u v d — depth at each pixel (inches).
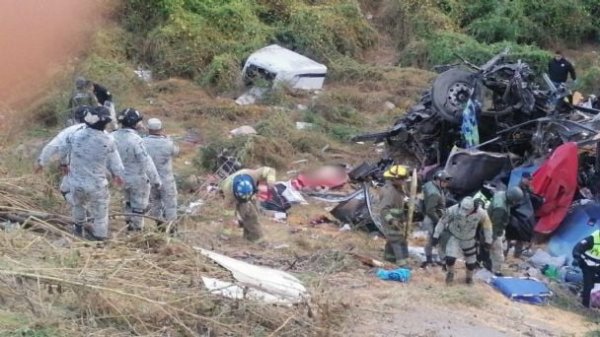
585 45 1016.2
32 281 325.1
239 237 466.9
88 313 314.2
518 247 503.8
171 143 450.3
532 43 952.9
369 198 515.2
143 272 345.1
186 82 802.2
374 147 670.5
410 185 494.6
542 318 403.2
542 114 577.6
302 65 799.1
